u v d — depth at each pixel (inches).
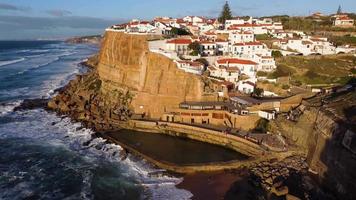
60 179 2623.0
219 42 5032.0
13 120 3973.9
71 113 4168.3
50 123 3878.0
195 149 3139.8
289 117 3272.6
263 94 4001.0
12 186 2511.1
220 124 3494.1
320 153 2549.2
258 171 2625.5
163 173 2694.4
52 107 4426.7
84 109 4210.1
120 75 4520.2
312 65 4507.9
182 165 2755.9
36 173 2714.1
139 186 2519.7
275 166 2687.0
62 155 3051.2
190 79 3900.1
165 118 3683.6
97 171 2751.0
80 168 2802.7
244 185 2469.2
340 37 5885.8
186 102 3826.3
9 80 6274.6
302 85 4023.1
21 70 7416.3
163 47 4527.6
